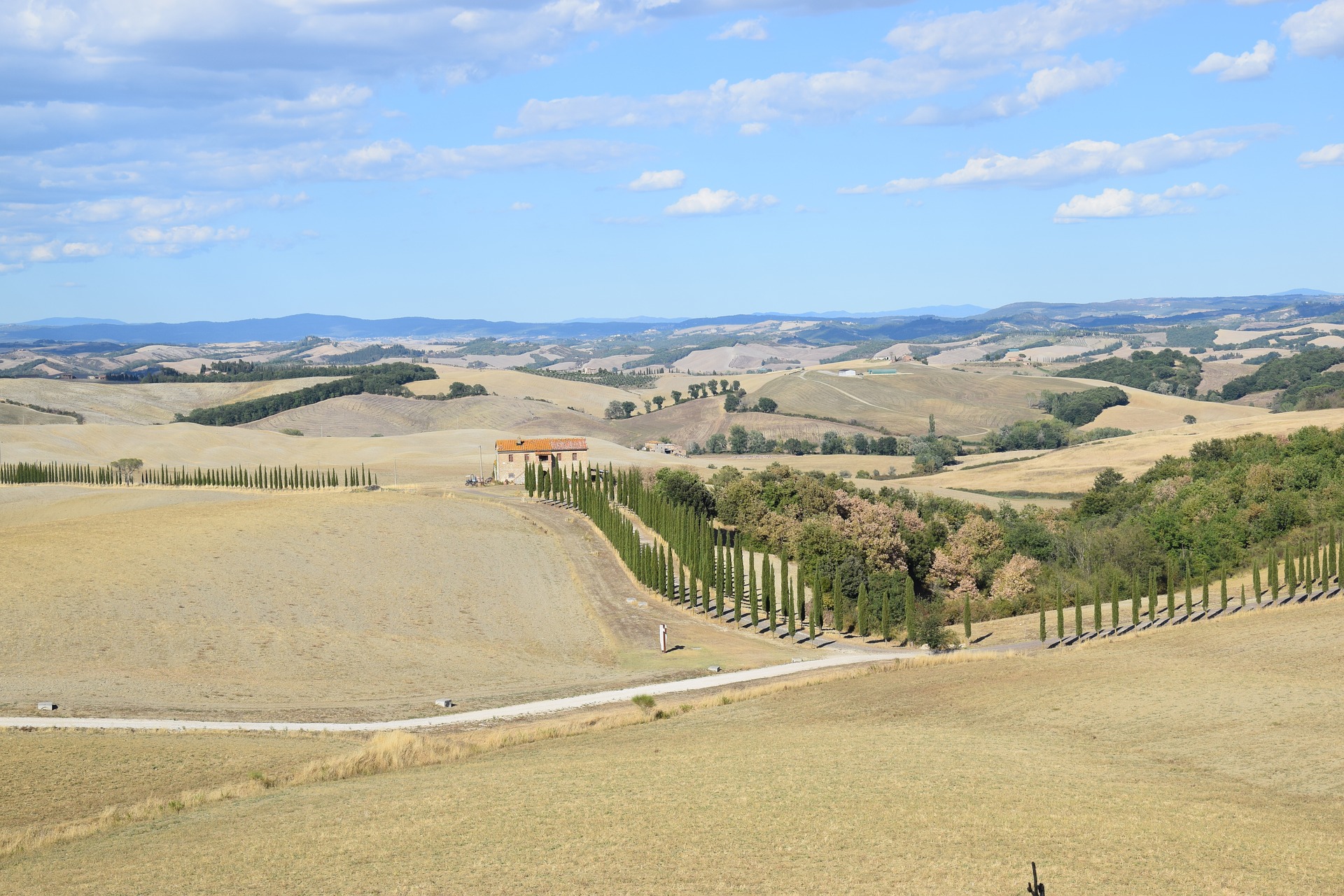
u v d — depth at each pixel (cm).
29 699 5991
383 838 3666
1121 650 7556
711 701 6544
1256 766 4391
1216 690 5803
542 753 5188
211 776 4747
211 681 6731
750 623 9381
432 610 8962
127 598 8250
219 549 9981
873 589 9656
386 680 7062
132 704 6050
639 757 4925
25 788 4450
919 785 4144
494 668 7562
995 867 3206
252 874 3344
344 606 8806
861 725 5644
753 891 3070
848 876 3166
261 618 8231
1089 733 5181
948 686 6575
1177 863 3216
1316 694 5509
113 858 3600
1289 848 3328
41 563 9038
